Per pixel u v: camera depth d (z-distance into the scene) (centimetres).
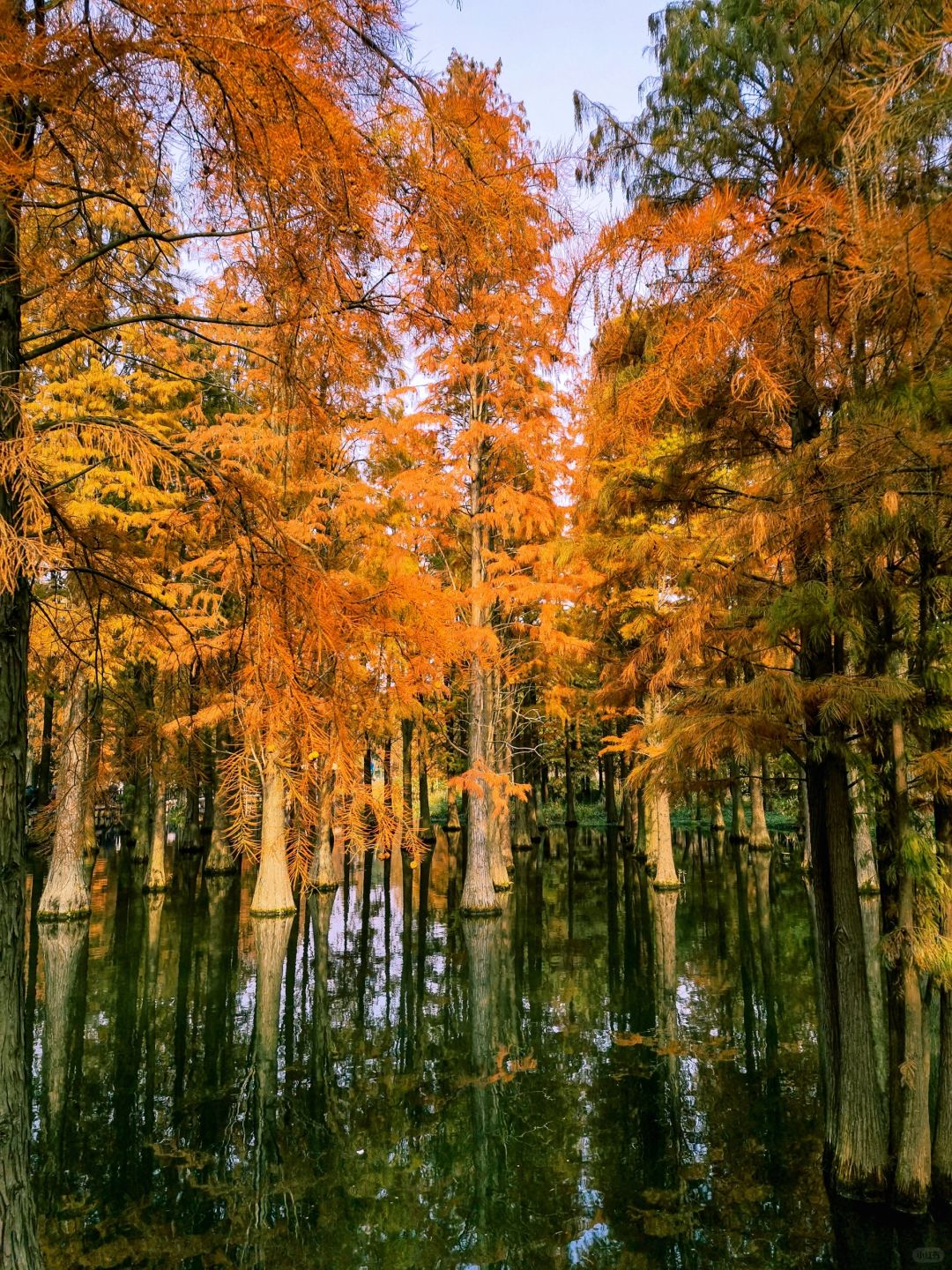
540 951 1223
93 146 282
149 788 1745
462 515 1466
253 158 253
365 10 237
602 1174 554
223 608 1178
